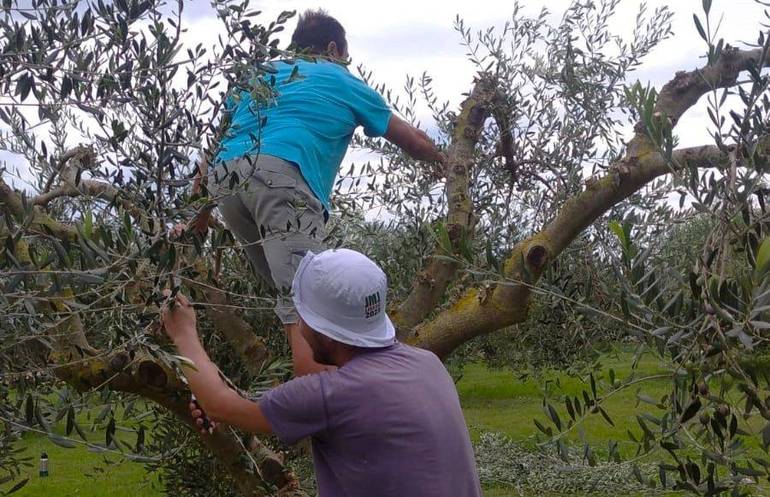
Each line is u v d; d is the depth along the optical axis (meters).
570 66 3.15
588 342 2.94
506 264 2.35
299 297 1.86
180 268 1.73
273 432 1.74
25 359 1.88
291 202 2.10
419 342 2.43
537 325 3.61
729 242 1.64
